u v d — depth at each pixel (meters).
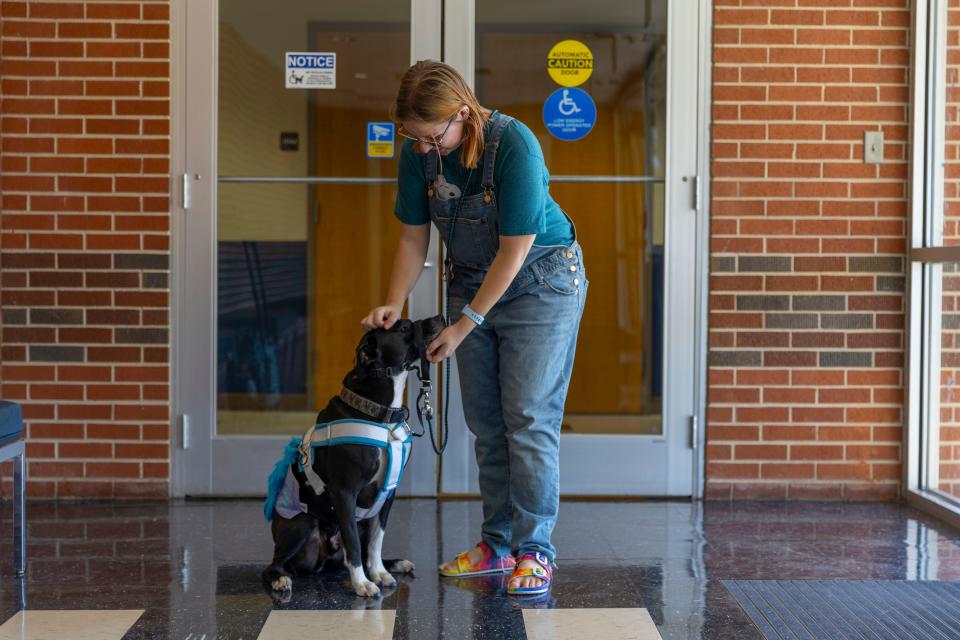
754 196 4.64
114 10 4.54
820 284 4.66
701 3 4.61
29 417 4.60
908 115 4.63
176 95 4.57
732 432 4.69
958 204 4.39
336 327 4.66
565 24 4.62
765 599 3.28
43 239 4.57
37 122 4.55
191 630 2.97
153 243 4.58
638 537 4.05
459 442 4.66
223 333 4.64
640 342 4.70
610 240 4.68
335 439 3.12
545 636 2.94
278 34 4.59
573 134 4.66
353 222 4.64
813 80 4.62
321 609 3.15
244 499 4.66
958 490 4.34
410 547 3.87
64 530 4.11
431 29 4.60
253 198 4.62
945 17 4.47
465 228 3.21
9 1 4.51
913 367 4.64
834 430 4.69
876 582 3.47
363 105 4.61
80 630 2.97
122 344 4.59
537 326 3.25
